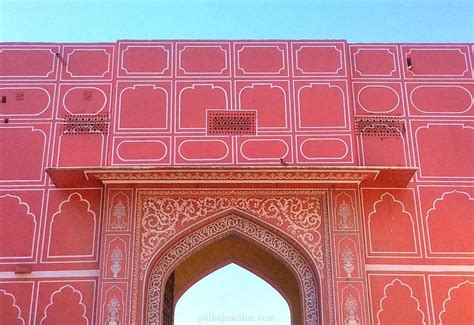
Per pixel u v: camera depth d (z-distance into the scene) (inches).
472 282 249.9
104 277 241.6
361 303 239.6
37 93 276.7
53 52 284.4
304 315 243.4
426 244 254.8
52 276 247.3
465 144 272.2
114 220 250.1
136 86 273.6
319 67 278.8
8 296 244.2
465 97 280.7
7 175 263.0
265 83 275.4
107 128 269.9
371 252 252.4
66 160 264.4
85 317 241.3
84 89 277.1
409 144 271.0
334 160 260.4
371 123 273.7
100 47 285.4
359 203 254.4
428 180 265.4
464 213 260.5
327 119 268.1
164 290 249.0
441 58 288.0
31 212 257.1
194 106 270.2
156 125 266.1
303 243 249.1
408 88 281.3
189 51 281.7
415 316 243.9
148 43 282.8
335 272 243.9
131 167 244.8
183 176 248.1
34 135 269.3
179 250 251.1
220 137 264.2
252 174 248.2
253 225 254.2
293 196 256.1
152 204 254.1
